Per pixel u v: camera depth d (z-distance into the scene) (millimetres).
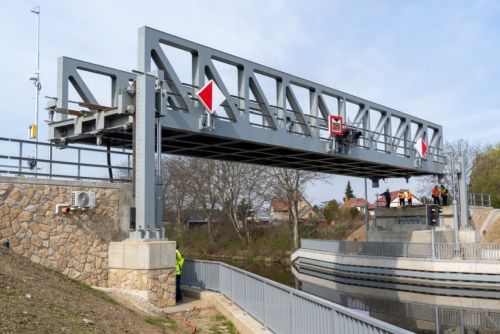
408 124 33688
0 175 13094
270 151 25312
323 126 26484
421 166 34938
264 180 56750
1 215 12984
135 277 14195
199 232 64250
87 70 17688
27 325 6840
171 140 21422
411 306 25062
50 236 13758
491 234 46125
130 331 8820
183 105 19375
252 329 10578
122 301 12844
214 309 14438
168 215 67062
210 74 20328
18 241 13180
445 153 35812
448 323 20469
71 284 11430
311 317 8039
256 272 42719
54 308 8352
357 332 6293
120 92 15656
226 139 21172
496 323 20391
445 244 30469
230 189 57938
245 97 21547
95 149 15672
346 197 113062
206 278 17000
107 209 14984
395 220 41844
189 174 60906
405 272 31469
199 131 19328
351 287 32656
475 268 28500
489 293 27969
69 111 16844
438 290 29609
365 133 29469
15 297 8062
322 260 40594
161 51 18281
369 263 34156
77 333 7328
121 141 19328
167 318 12828
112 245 14727
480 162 70312
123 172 26672
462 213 38281
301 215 69062
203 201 61000
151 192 15180
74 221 14266
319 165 31688
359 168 33469
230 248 58750
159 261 14312
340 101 27797
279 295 9812
